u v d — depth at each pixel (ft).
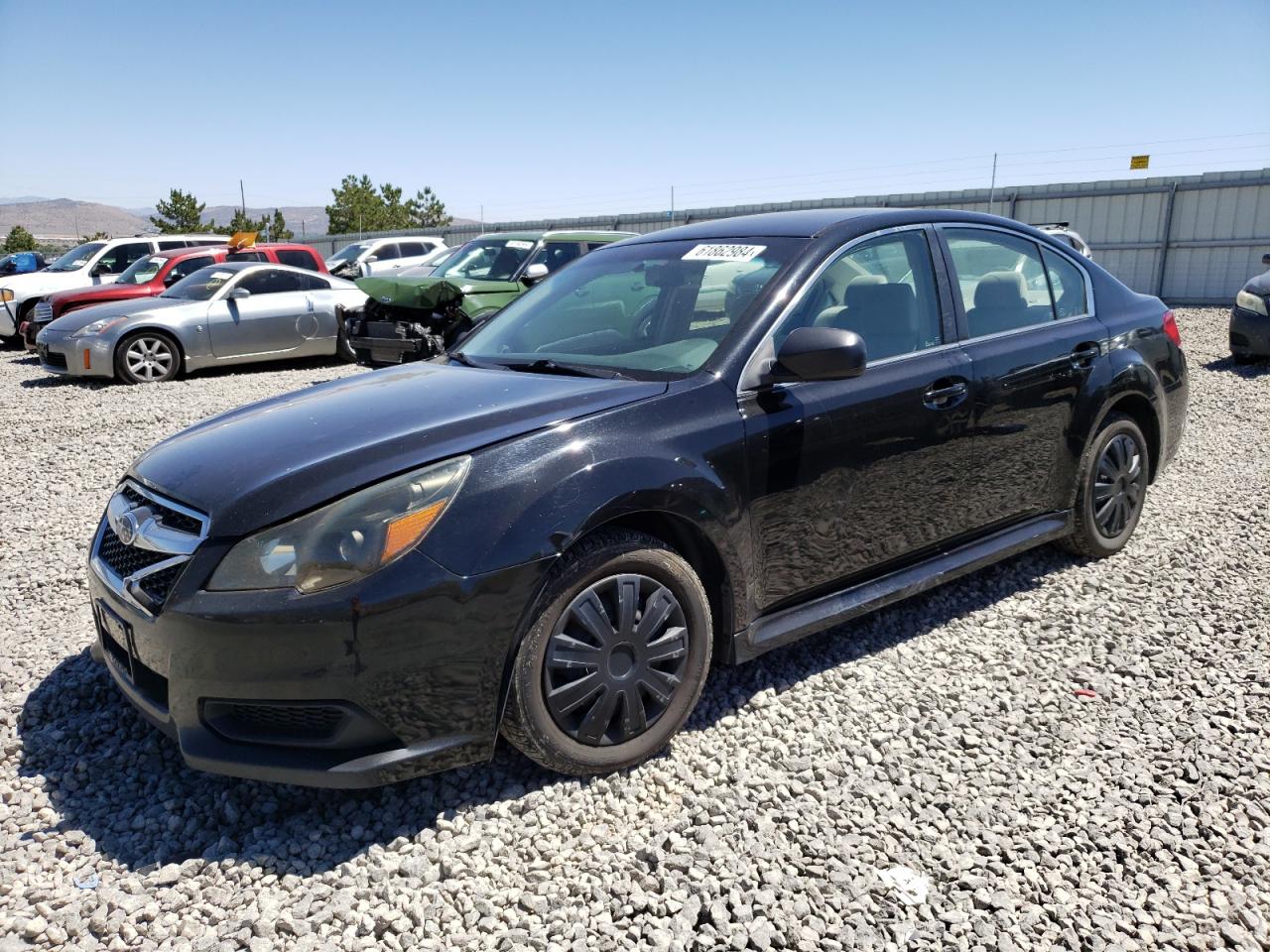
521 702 8.65
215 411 30.37
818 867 8.05
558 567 8.71
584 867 8.16
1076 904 7.68
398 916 7.54
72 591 14.78
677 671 9.66
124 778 9.58
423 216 191.01
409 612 8.04
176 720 8.47
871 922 7.49
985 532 13.03
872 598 11.46
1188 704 10.75
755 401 10.21
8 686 11.43
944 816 8.81
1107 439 14.47
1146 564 14.84
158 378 37.83
